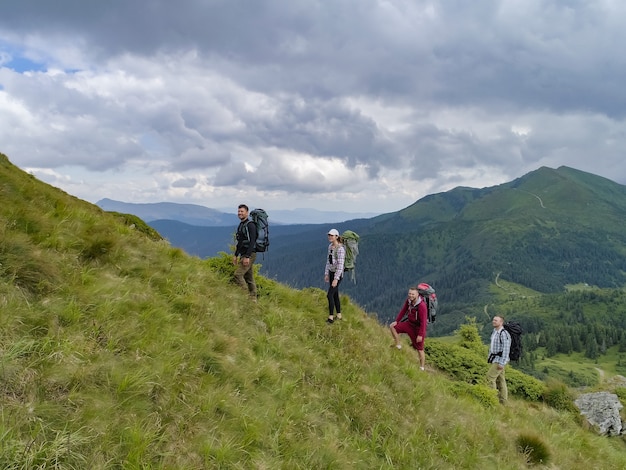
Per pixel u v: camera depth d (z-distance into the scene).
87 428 4.15
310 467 5.63
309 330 10.75
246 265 10.26
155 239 15.47
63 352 4.88
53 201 9.20
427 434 8.45
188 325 7.17
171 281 8.56
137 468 4.03
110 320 5.98
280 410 6.54
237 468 4.80
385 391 9.20
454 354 16.77
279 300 12.02
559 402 17.91
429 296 12.68
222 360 6.65
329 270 12.07
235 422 5.54
